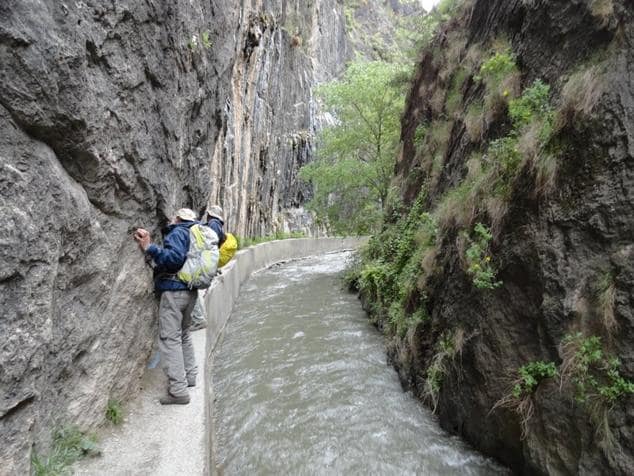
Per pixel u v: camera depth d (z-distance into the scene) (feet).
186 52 16.88
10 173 6.61
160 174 13.80
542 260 11.35
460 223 15.67
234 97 57.36
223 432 15.51
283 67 98.32
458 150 21.52
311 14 137.39
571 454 9.76
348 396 18.19
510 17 19.49
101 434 10.12
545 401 10.64
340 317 31.65
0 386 6.17
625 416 8.82
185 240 12.34
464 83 24.06
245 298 40.06
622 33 11.20
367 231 56.49
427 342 17.31
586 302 10.04
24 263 6.69
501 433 12.44
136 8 11.24
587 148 10.87
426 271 18.40
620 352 9.16
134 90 11.41
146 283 13.09
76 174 8.89
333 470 13.30
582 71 11.93
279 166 97.35
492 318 12.98
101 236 9.78
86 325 9.32
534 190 12.08
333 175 57.00
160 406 12.10
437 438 14.76
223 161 51.39
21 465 6.62
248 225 72.43
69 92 7.94
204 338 18.65
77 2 8.39
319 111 130.41
